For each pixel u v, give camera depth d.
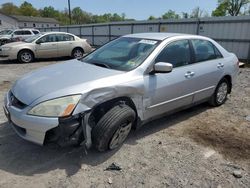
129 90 3.05
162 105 3.59
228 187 2.61
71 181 2.61
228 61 4.87
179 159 3.08
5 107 3.06
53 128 2.58
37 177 2.65
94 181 2.62
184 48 3.95
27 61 11.55
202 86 4.26
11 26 66.06
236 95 5.93
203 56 4.32
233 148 3.38
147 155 3.13
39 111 2.60
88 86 2.75
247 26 12.41
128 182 2.62
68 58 13.31
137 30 19.27
